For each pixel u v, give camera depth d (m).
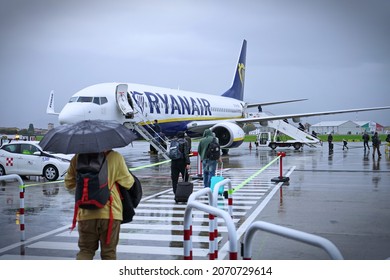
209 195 5.89
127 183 5.03
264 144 39.72
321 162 23.47
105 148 4.80
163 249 6.98
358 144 56.12
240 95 42.72
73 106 20.69
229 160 25.22
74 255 6.65
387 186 13.92
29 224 8.74
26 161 15.83
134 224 8.71
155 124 23.98
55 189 13.59
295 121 32.75
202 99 31.61
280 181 15.02
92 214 4.84
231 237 3.87
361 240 7.39
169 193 12.69
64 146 4.82
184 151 11.55
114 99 21.78
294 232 3.30
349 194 12.30
